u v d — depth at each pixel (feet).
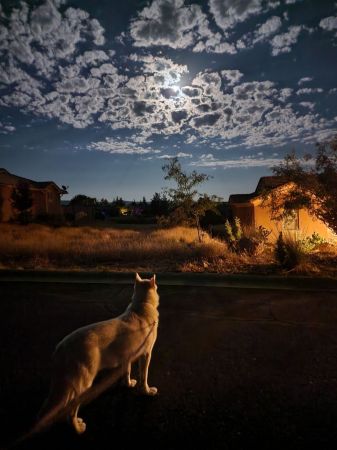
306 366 14.14
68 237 63.77
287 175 36.58
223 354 15.38
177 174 54.60
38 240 55.21
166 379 13.21
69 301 23.71
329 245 42.60
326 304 22.45
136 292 12.91
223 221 98.07
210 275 30.25
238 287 27.07
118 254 41.83
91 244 49.39
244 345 16.33
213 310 21.59
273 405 11.39
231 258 36.65
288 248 31.94
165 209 167.53
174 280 29.50
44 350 15.88
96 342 10.16
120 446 9.48
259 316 20.40
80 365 9.56
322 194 35.22
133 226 113.19
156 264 36.81
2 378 13.32
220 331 18.12
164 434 9.97
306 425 10.31
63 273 31.91
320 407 11.24
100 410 11.16
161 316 20.59
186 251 42.14
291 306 22.18
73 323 19.45
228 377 13.30
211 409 11.19
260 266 33.19
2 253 43.01
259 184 58.29
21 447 9.46
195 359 14.92
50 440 9.73
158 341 16.92
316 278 28.35
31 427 10.30
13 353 15.55
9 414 10.99
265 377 13.28
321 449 9.27
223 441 9.63
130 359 11.22
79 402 10.29
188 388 12.51
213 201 55.06
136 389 12.37
